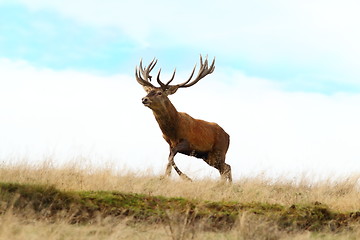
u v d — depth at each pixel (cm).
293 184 5088
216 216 3441
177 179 4931
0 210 3150
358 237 3284
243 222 3016
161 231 3067
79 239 2808
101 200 3491
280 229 3353
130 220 3281
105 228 3042
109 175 4444
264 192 4406
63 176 4297
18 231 2833
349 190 4938
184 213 3441
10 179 4006
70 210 3269
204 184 4516
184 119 5694
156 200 3659
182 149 5675
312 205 3734
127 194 3691
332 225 3512
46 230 2866
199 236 2995
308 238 3122
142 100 5412
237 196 4244
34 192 3366
